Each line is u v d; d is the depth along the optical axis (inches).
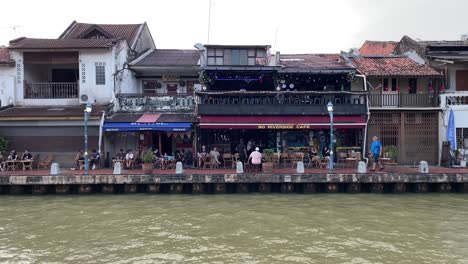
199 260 371.9
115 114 892.0
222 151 887.7
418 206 584.7
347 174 682.8
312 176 684.7
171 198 657.6
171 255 386.0
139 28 1134.4
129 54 1015.6
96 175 688.4
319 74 896.3
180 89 1007.0
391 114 862.5
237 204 604.7
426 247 403.2
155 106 905.5
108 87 905.5
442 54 930.7
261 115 837.2
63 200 649.0
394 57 1005.2
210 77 895.7
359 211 553.0
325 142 898.1
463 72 913.5
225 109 831.7
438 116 864.3
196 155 842.8
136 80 1006.4
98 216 538.3
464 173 679.1
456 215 530.3
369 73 875.4
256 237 437.7
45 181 687.1
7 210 581.0
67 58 914.7
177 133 884.6
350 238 431.8
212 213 546.6
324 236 439.2
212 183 693.9
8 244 425.4
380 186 690.2
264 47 930.7
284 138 896.9
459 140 848.9
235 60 933.8
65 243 426.3
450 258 372.8
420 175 679.1
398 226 477.7
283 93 841.5
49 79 994.7
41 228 483.8
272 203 609.9
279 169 770.8
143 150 863.1
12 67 912.3
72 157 840.3
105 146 845.2
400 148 860.6
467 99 845.2
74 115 821.9
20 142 840.3
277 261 367.2
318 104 842.2
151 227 481.4
